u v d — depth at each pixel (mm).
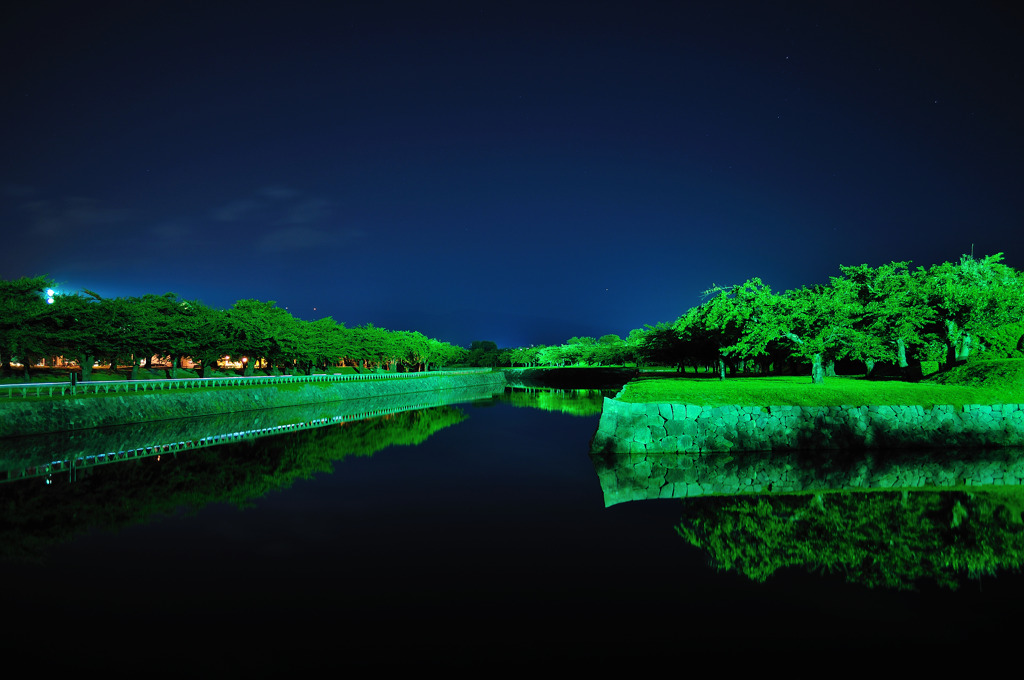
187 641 8789
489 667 8031
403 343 101000
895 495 17375
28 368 45500
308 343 70375
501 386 107250
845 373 49812
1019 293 35875
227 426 38281
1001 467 21344
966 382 30406
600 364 133625
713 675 7770
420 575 11531
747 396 26859
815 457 23438
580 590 10711
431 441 31094
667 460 23516
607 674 7820
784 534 13797
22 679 7688
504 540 13758
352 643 8734
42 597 10445
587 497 17891
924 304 37500
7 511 16656
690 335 44781
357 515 16109
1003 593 10266
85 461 25031
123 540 13883
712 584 10906
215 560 12422
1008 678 7605
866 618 9391
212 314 58875
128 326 46469
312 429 36844
